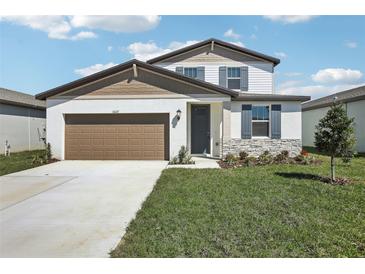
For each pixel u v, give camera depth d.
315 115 21.48
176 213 5.16
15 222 4.98
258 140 13.60
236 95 12.75
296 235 4.16
